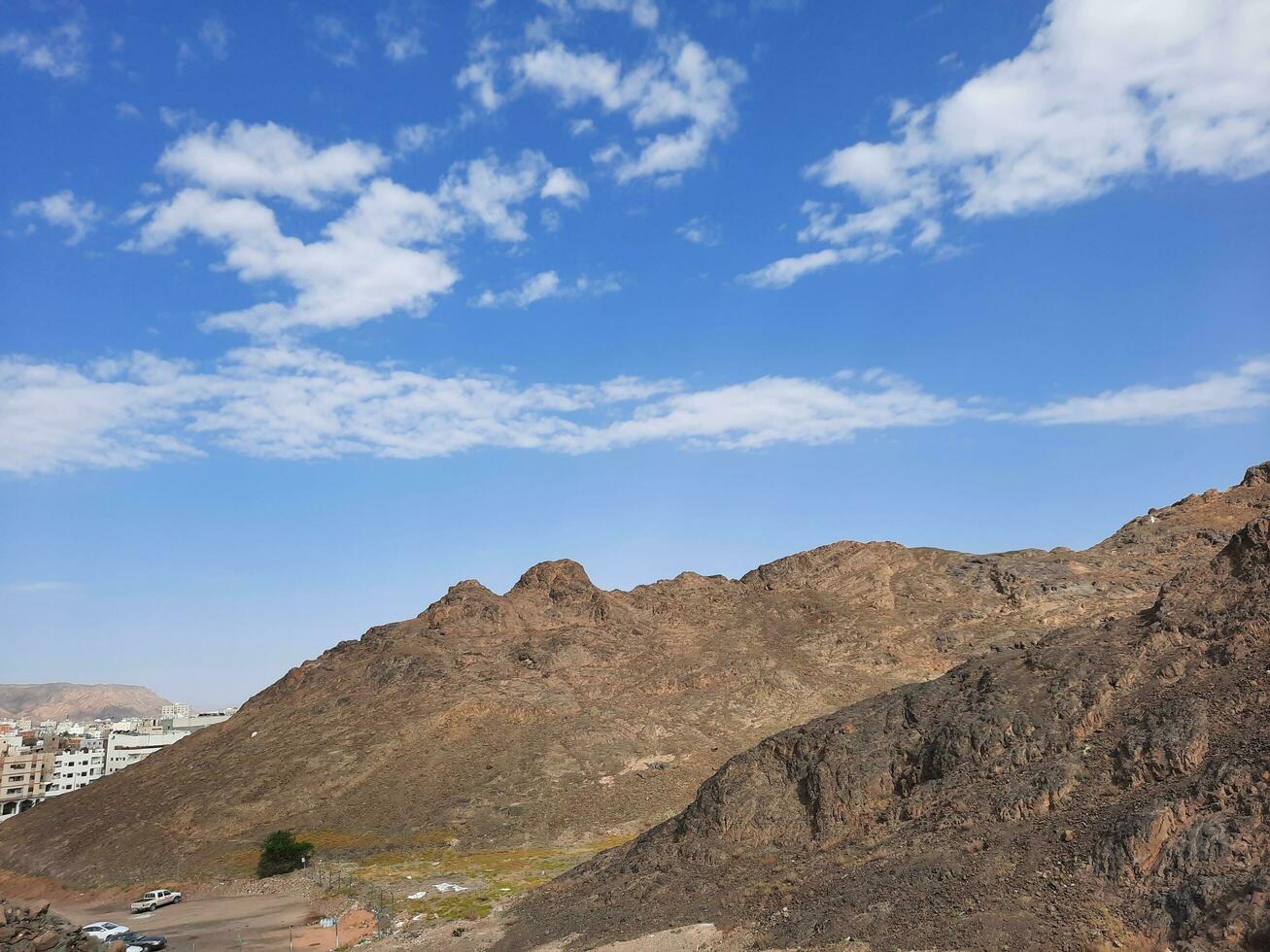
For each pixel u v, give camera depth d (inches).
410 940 2102.6
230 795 3932.1
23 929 1574.8
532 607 5590.6
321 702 4795.8
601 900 1940.2
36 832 4153.5
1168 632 1668.3
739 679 4758.9
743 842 1893.5
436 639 5152.6
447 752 4097.0
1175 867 1206.3
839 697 4566.9
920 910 1359.5
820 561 5984.3
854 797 1797.5
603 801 3673.7
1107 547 5580.7
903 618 5265.8
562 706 4471.0
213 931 2534.5
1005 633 4832.7
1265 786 1224.8
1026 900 1284.4
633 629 5378.9
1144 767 1401.3
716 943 1526.8
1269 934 1019.9
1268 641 1504.7
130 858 3592.5
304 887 2994.6
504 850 3346.5
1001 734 1663.4
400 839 3449.8
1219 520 5472.4
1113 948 1141.1
